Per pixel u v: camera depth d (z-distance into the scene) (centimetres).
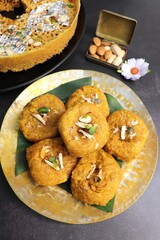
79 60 54
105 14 51
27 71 50
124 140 45
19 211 42
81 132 43
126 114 46
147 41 56
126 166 45
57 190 43
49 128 45
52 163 42
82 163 43
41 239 41
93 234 42
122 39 54
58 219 41
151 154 46
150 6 59
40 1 56
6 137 45
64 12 55
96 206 42
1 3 56
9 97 49
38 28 53
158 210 44
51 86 50
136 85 52
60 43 49
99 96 47
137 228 43
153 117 50
